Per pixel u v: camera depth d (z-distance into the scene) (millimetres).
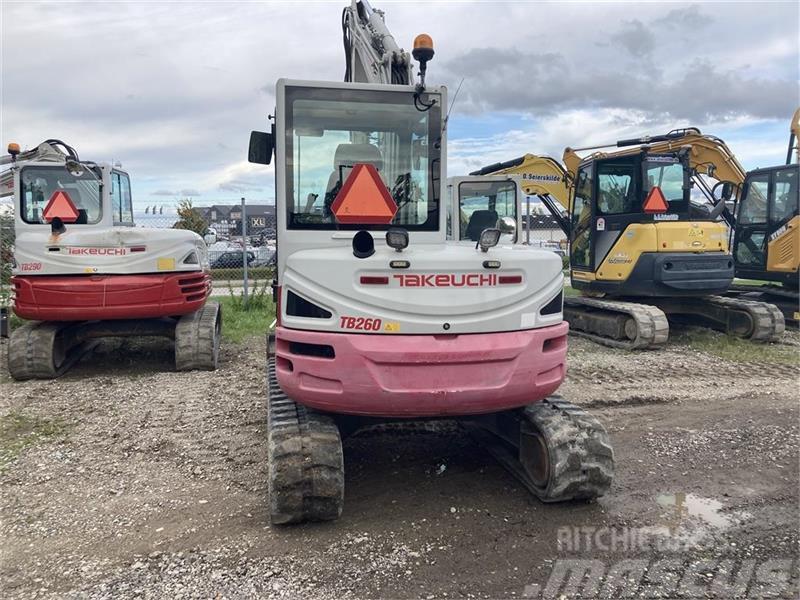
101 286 7016
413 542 3494
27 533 3617
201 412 5879
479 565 3275
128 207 9211
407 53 5031
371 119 4199
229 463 4645
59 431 5348
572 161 11125
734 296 11969
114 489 4199
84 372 7629
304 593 3031
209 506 3945
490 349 3479
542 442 3910
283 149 4090
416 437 5191
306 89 4113
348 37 6586
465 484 4277
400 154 4250
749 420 5668
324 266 3477
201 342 7504
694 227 9008
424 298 3473
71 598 2992
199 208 13844
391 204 3848
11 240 9852
